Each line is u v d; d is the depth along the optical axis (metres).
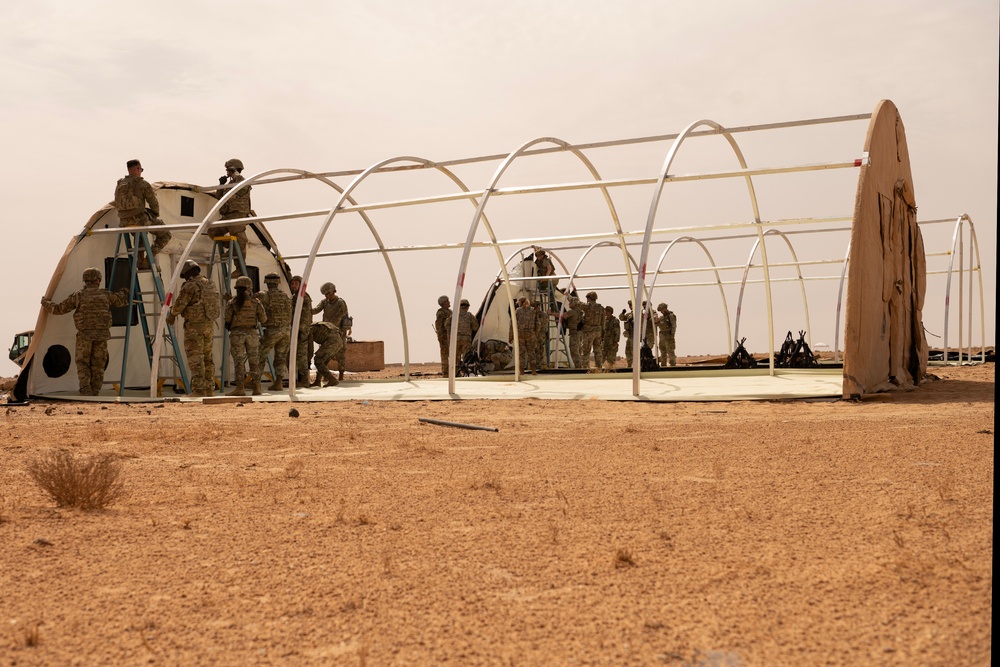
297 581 3.80
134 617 3.36
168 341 18.17
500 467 6.76
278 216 15.72
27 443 8.69
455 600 3.49
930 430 8.17
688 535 4.39
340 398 14.69
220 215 19.28
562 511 5.05
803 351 21.62
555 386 17.45
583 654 2.90
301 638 3.12
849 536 4.23
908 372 15.22
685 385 16.55
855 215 12.41
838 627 3.04
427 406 13.12
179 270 15.60
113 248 18.05
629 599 3.43
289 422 10.82
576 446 7.94
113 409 13.53
